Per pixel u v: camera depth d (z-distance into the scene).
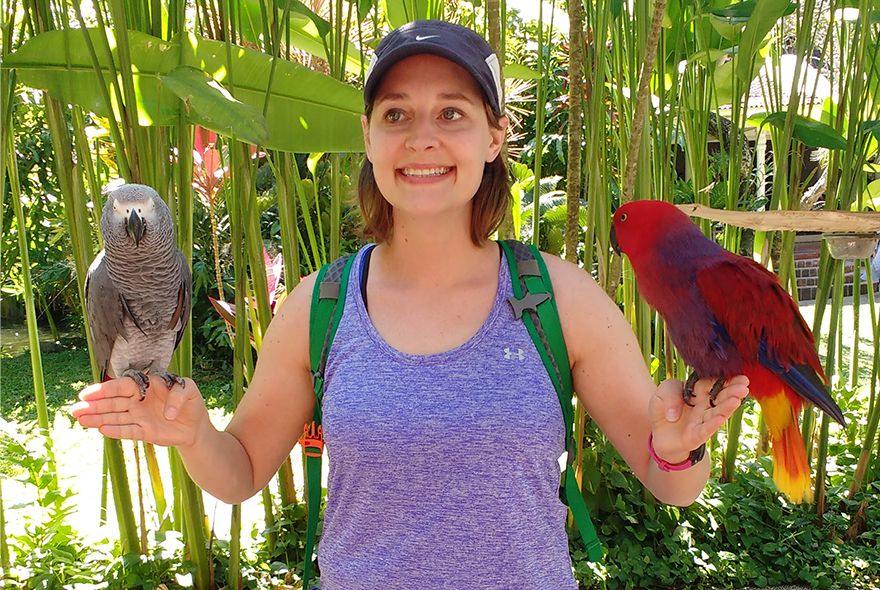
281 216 2.54
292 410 1.38
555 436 1.22
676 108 2.99
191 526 2.42
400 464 1.17
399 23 2.70
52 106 2.10
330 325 1.29
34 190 5.95
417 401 1.18
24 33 2.06
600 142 2.59
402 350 1.23
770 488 3.18
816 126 2.63
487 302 1.27
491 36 2.07
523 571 1.18
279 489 2.90
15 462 2.50
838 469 3.40
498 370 1.20
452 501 1.17
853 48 2.88
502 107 1.29
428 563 1.18
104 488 2.74
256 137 1.55
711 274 1.19
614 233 1.33
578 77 2.26
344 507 1.25
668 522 3.00
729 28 2.56
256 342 2.72
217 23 2.19
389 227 1.35
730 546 3.01
